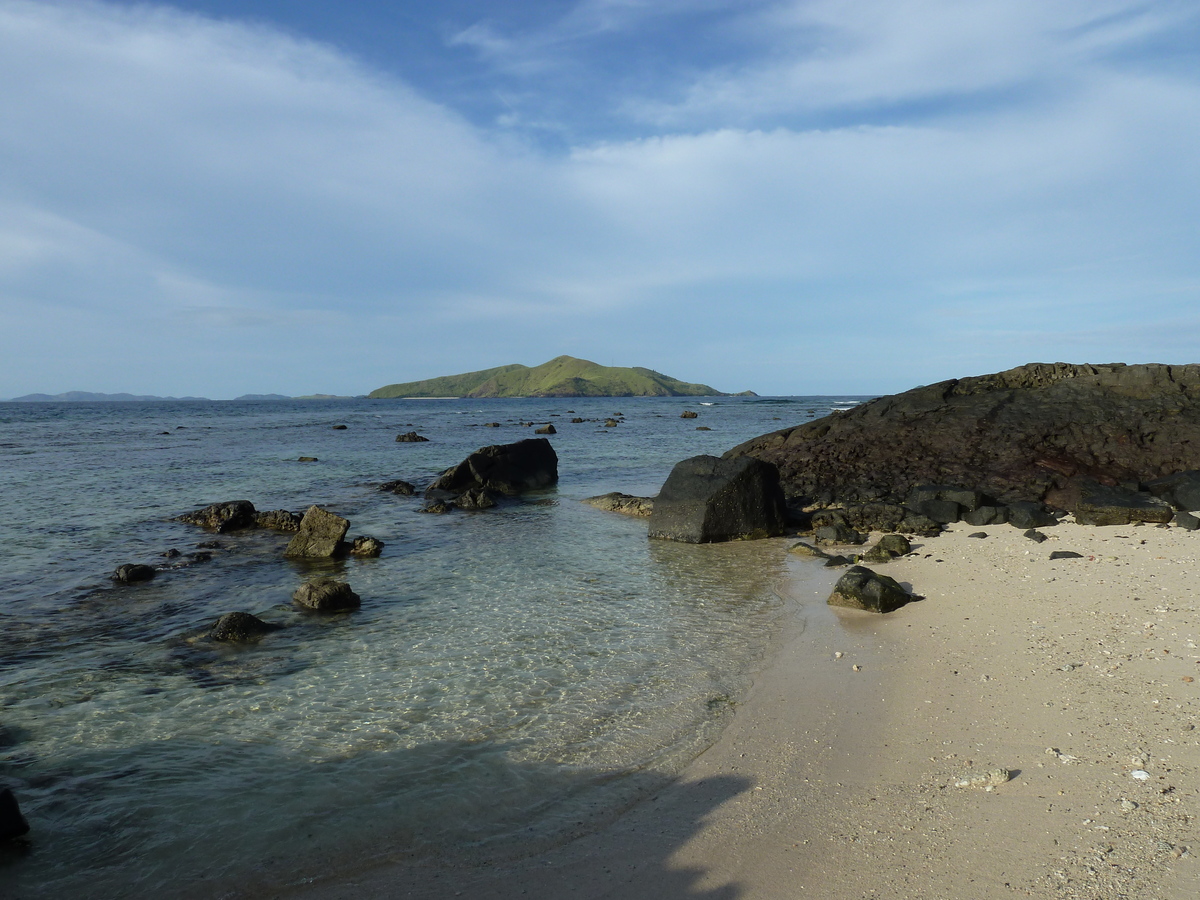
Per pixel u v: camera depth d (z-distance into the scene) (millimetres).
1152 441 22328
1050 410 24891
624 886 5246
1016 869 5031
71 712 8641
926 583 13805
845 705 8406
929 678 9008
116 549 18000
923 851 5375
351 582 14961
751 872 5312
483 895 5203
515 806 6492
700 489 19797
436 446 52531
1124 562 13773
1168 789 5848
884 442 26031
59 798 6703
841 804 6207
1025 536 17078
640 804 6473
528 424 87938
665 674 9641
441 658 10367
